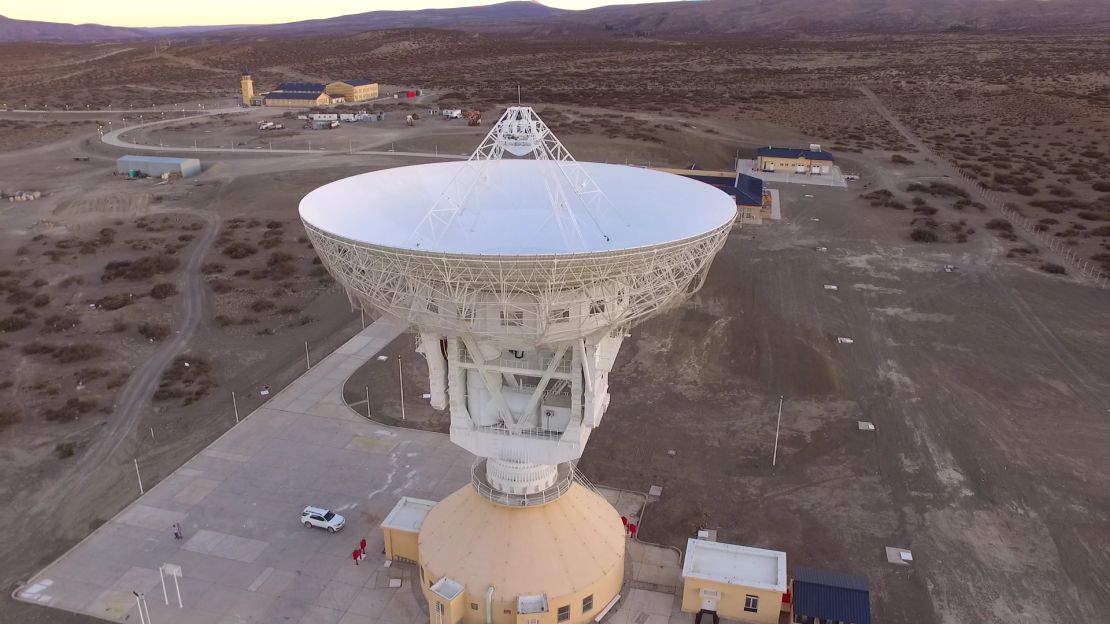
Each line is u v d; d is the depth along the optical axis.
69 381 53.38
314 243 27.61
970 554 36.09
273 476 42.12
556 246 30.41
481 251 29.98
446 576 31.80
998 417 48.12
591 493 36.34
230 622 31.88
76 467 43.16
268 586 33.94
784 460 43.91
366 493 40.69
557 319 25.83
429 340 30.00
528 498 33.06
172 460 43.72
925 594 33.62
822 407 49.78
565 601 31.17
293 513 38.97
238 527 37.84
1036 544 36.75
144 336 61.00
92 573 34.62
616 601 33.25
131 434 46.66
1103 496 40.34
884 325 62.25
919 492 40.78
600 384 30.83
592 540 33.16
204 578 34.31
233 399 50.97
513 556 31.98
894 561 35.62
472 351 29.19
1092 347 57.91
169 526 37.88
